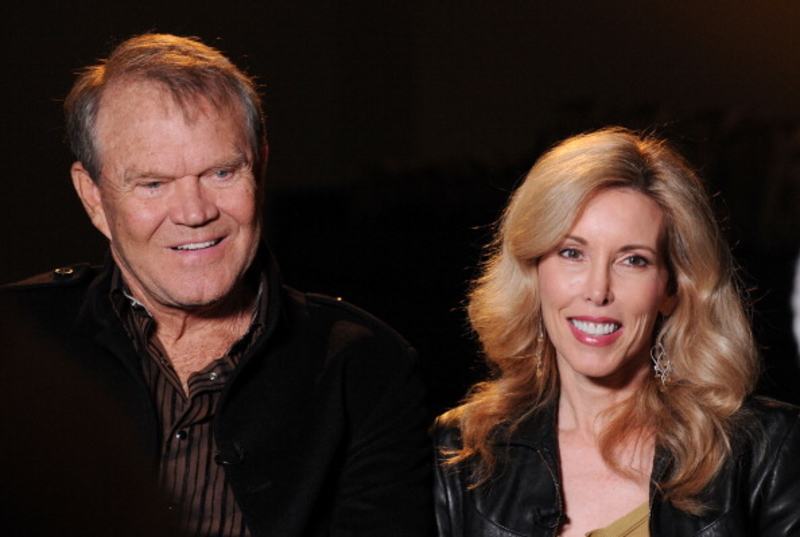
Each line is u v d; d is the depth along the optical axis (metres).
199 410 2.16
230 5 13.25
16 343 0.45
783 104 13.05
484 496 2.45
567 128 14.20
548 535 2.36
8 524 0.39
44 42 10.09
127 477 0.42
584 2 14.47
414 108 15.13
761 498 2.36
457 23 15.10
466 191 13.00
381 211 13.09
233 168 2.09
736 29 13.34
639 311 2.34
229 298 2.21
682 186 2.37
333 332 2.36
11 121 9.89
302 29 14.23
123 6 10.78
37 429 0.41
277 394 2.22
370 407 2.31
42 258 9.89
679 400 2.41
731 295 2.46
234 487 2.13
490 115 15.07
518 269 2.55
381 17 14.77
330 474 2.29
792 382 5.99
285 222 13.12
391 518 2.28
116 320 2.14
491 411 2.53
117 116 2.04
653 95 14.01
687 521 2.30
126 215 2.06
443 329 7.96
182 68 2.06
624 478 2.42
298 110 14.40
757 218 10.82
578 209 2.30
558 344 2.42
